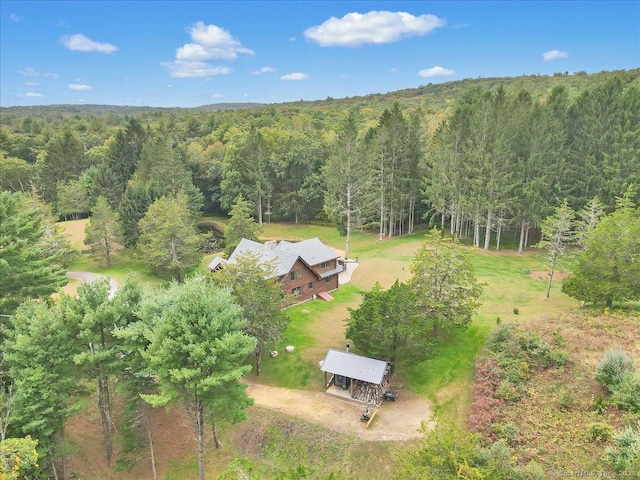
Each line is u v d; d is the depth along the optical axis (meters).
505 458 19.55
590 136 58.62
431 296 35.88
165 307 24.50
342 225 74.81
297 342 39.66
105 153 107.31
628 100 57.50
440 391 31.52
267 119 138.25
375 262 60.34
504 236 70.75
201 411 25.41
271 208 90.12
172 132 128.62
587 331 31.52
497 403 26.98
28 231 33.41
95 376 26.14
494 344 32.47
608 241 35.00
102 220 61.81
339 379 33.09
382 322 32.09
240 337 24.23
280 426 28.97
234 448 28.62
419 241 69.06
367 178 69.25
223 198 89.31
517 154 61.53
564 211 43.97
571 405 25.48
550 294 45.88
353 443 26.75
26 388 22.72
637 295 34.38
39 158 108.56
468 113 64.88
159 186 76.25
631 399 23.81
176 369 22.55
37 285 32.44
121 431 29.45
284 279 46.16
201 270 63.91
